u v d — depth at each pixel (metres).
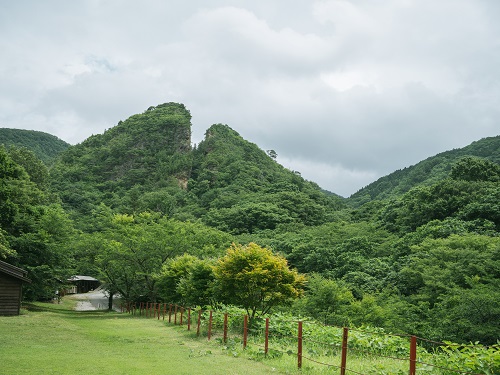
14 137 179.62
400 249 41.69
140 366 9.84
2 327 17.48
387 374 8.66
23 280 23.78
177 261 28.70
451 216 44.81
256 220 74.88
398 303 26.33
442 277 27.11
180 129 147.50
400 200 58.09
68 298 59.53
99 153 136.25
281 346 12.93
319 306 25.69
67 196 99.06
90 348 12.80
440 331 21.61
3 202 29.59
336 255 44.22
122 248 33.91
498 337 19.86
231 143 142.88
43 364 9.74
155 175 122.94
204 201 101.62
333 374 8.85
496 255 27.95
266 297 17.55
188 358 11.11
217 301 21.06
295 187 105.81
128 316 30.09
